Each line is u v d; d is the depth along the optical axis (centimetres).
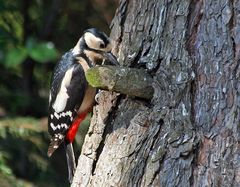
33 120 1714
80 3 1992
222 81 989
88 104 1208
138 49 1046
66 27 1986
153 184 977
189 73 999
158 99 995
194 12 1023
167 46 1023
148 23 1050
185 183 964
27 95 1894
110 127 1041
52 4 1947
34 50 1491
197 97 993
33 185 1684
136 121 1007
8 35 1564
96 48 1181
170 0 1038
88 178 1052
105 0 1989
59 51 1972
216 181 960
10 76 1955
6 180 1625
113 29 1122
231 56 994
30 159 1803
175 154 969
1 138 1767
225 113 979
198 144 972
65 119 1216
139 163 994
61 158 1873
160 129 988
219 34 1003
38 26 1964
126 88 991
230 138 969
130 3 1088
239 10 1000
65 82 1211
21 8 1931
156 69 1018
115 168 1009
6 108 1841
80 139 1730
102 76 986
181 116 982
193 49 1012
